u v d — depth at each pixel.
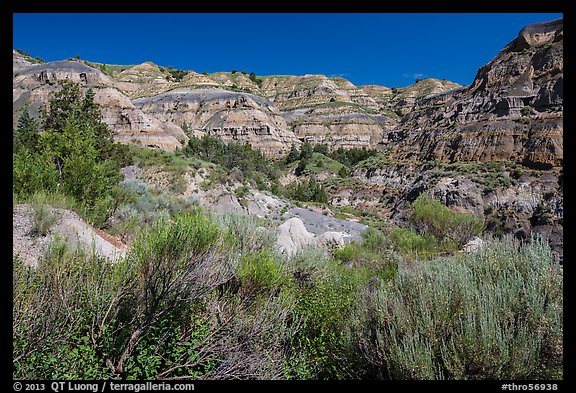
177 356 3.49
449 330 3.58
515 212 48.12
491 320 3.34
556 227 42.09
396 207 62.41
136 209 11.98
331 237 12.03
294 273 6.64
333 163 94.25
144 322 3.50
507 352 3.17
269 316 4.41
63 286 3.69
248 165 66.75
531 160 55.53
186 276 3.77
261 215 32.22
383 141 110.94
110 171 14.39
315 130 132.12
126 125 60.78
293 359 4.24
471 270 4.77
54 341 3.08
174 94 125.88
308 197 56.34
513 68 77.19
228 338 3.85
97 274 4.08
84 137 15.10
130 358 3.24
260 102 123.94
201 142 68.75
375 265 9.28
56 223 6.97
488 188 52.34
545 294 3.65
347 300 5.29
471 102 80.75
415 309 3.90
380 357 3.71
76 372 3.05
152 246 3.81
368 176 80.81
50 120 27.81
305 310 5.12
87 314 3.55
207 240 4.29
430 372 3.28
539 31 80.88
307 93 169.12
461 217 14.38
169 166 34.62
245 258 5.34
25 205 7.55
